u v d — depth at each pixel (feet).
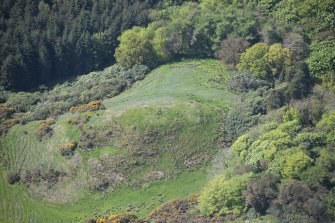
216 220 391.45
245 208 391.45
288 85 481.46
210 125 473.26
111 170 454.81
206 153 457.68
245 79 510.58
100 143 471.21
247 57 523.29
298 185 372.99
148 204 428.56
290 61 513.45
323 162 392.06
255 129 443.32
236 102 490.90
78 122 489.26
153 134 467.93
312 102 463.01
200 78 529.45
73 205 442.91
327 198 373.20
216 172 439.63
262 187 381.81
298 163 389.80
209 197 401.29
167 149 460.96
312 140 416.26
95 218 426.51
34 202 451.94
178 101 492.13
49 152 478.59
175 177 445.78
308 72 503.20
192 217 400.67
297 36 532.32
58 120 505.25
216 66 545.85
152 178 447.01
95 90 537.65
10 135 502.79
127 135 469.16
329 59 501.56
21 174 472.03
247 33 545.03
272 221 374.84
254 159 410.11
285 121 445.78
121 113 485.56
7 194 462.60
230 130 466.29
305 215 364.58
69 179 458.50
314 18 554.46
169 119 475.72
